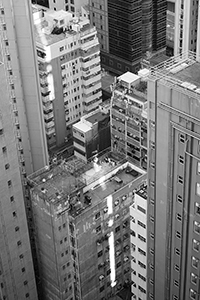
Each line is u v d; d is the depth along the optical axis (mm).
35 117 164250
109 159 154750
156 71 95500
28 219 153375
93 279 152750
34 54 156250
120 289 162375
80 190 141625
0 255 134250
